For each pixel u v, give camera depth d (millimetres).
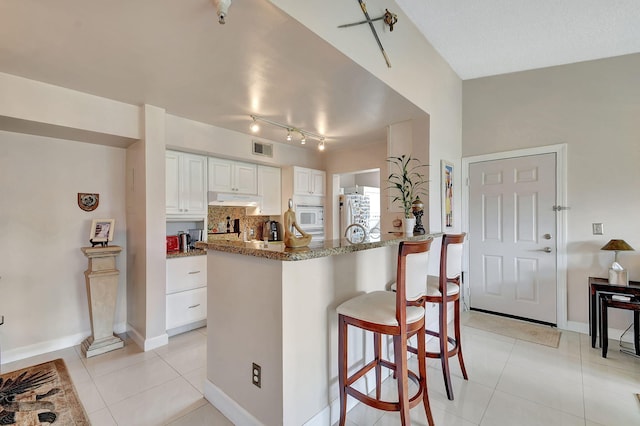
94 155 3053
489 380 2326
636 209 3004
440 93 3395
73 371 2418
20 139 2654
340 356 1723
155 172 2877
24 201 2684
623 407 1981
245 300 1769
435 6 2576
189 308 3230
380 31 2334
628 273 3033
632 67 3051
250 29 1695
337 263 1924
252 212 4305
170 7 1500
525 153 3625
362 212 5355
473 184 3998
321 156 5020
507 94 3756
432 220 3203
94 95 2596
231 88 2473
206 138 3412
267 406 1625
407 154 3365
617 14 2588
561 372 2441
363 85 2416
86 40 1786
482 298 3965
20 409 1914
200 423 1827
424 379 1729
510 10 2604
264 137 3986
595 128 3217
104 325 2795
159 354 2730
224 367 1932
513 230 3725
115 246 2895
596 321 2916
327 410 1807
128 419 1851
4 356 2576
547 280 3492
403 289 1539
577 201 3312
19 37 1743
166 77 2277
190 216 3439
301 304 1658
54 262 2832
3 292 2582
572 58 3289
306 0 1685
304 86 2441
